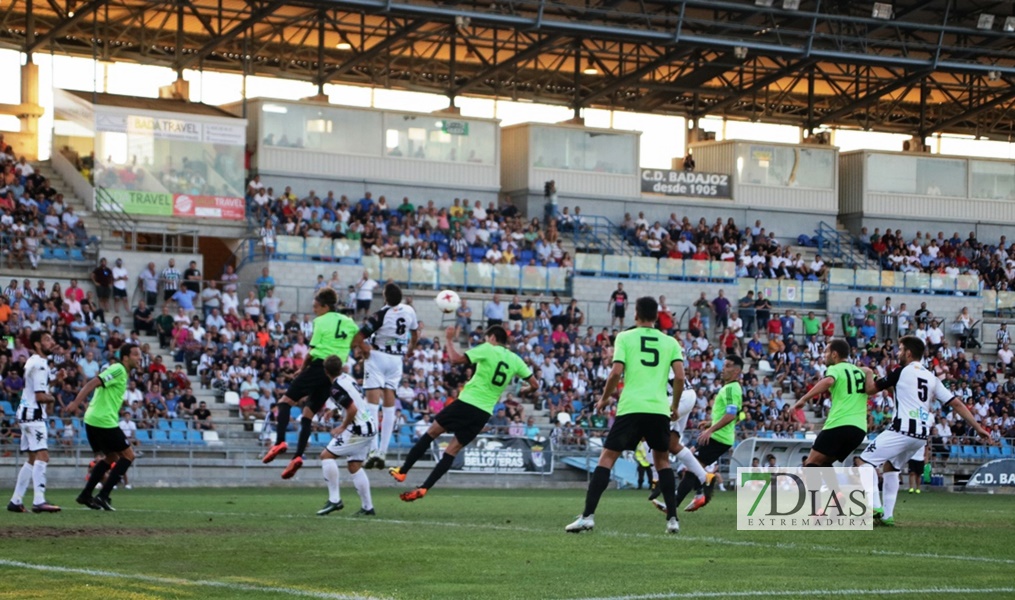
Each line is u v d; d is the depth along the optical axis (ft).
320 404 70.28
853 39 185.16
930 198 219.20
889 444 63.46
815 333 179.01
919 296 192.65
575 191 196.13
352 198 181.27
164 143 162.71
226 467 122.72
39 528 55.88
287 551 47.32
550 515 71.77
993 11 197.67
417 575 41.06
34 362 68.13
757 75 219.00
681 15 177.06
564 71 212.23
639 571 42.47
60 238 147.84
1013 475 138.92
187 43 192.13
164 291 146.41
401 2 165.17
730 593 37.40
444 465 64.64
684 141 225.97
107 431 69.87
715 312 175.42
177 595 36.17
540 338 159.53
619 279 176.65
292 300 157.07
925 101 229.45
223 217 165.58
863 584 39.73
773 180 209.56
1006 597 37.32
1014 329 197.77
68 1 175.01
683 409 73.72
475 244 175.63
